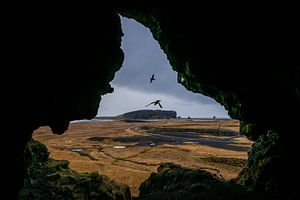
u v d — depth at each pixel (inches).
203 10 687.1
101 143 2564.0
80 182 983.0
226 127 4340.6
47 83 660.1
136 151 2096.5
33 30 557.9
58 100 718.5
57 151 2007.9
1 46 512.4
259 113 874.1
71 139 2847.0
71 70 702.5
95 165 1562.5
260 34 660.7
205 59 810.8
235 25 680.4
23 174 663.1
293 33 589.0
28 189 890.7
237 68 789.9
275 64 687.7
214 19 695.7
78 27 650.2
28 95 612.4
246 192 936.3
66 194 917.2
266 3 587.5
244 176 1073.5
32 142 1189.7
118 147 2310.5
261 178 948.0
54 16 581.3
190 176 1071.6
